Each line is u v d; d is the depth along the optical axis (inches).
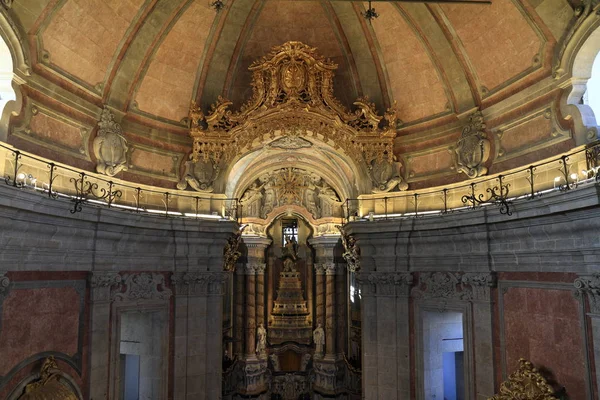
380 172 777.6
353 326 1075.3
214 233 720.3
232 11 738.8
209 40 749.3
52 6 552.4
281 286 1163.9
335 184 1093.8
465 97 704.4
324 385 1085.8
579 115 532.4
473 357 635.5
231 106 796.6
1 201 422.6
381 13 732.0
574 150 522.3
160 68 726.5
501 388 534.0
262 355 1105.4
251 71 802.8
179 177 756.6
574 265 491.5
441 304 682.2
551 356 521.3
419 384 705.6
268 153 948.6
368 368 751.1
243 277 1123.9
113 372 616.7
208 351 730.8
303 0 731.4
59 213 498.0
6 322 468.1
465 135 695.7
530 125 609.0
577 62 542.9
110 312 621.3
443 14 681.0
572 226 474.9
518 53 615.5
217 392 727.1
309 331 1147.3
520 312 571.5
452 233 646.5
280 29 784.3
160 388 685.3
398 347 727.1
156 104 737.6
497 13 618.2
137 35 678.5
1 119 499.2
